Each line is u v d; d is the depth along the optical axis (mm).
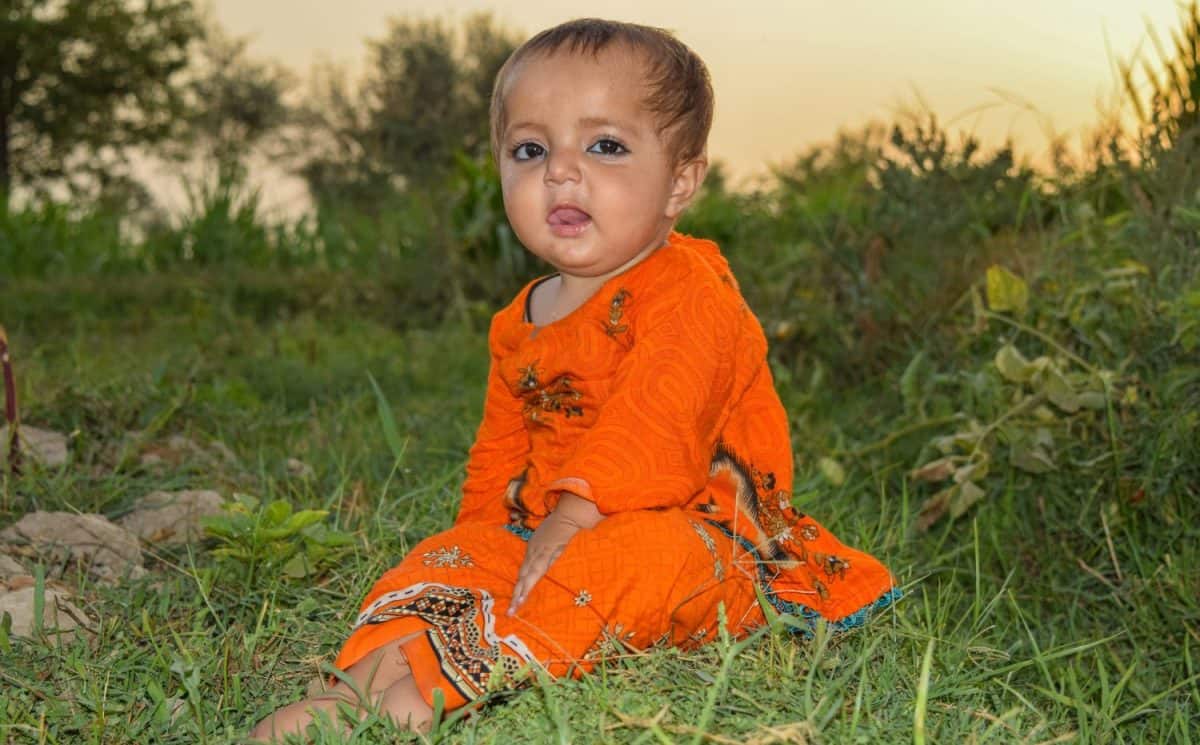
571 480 2182
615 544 2141
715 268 2500
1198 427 3359
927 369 4441
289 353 6582
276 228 10914
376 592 2217
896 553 3385
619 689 2027
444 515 3287
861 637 2404
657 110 2359
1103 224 4289
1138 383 3551
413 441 4434
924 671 1785
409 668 2143
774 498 2465
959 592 3180
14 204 11438
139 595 2693
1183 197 3961
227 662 2354
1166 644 2896
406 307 8016
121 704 2193
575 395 2414
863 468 4176
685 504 2385
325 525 3160
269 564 2805
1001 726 2100
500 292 7891
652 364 2273
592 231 2357
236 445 4262
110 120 44750
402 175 19328
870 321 5027
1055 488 3566
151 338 7305
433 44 24453
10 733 2088
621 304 2393
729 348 2369
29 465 3525
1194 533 3156
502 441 2633
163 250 10656
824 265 5562
